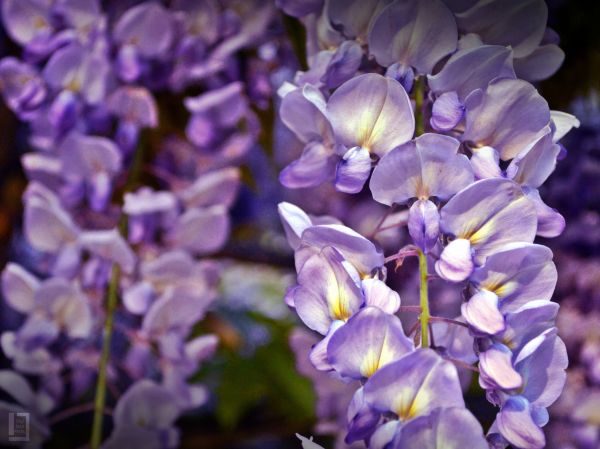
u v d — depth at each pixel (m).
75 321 0.50
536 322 0.32
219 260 0.76
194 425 0.72
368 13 0.36
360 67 0.36
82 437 0.66
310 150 0.36
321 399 0.57
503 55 0.34
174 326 0.52
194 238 0.53
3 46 0.60
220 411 0.68
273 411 0.71
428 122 0.35
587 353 0.59
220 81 0.54
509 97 0.34
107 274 0.50
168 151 0.56
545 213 0.33
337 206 0.70
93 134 0.52
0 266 0.62
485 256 0.33
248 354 0.71
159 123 0.55
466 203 0.32
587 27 0.54
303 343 0.57
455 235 0.33
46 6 0.51
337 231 0.32
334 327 0.32
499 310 0.32
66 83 0.50
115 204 0.53
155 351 0.52
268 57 0.57
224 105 0.53
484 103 0.34
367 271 0.33
